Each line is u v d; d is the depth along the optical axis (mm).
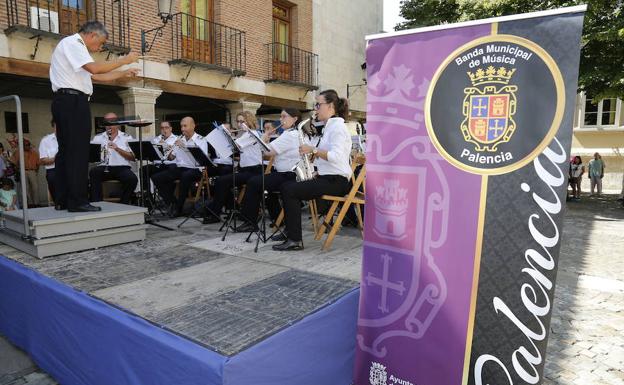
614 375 2996
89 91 3639
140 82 8891
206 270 3062
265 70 12016
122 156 5789
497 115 1832
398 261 2150
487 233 1891
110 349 2299
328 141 3699
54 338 2748
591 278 5164
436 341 2055
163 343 1979
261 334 2020
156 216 5789
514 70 1781
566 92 1674
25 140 8875
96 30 3514
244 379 1838
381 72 2146
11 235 3572
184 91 9891
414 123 2061
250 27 11438
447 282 2006
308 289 2654
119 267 3127
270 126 5887
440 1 11953
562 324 3842
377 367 2264
